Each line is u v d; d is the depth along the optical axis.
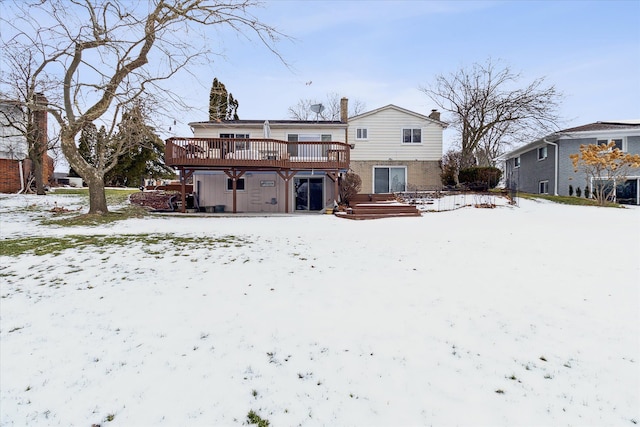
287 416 2.33
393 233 9.81
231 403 2.47
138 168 39.12
